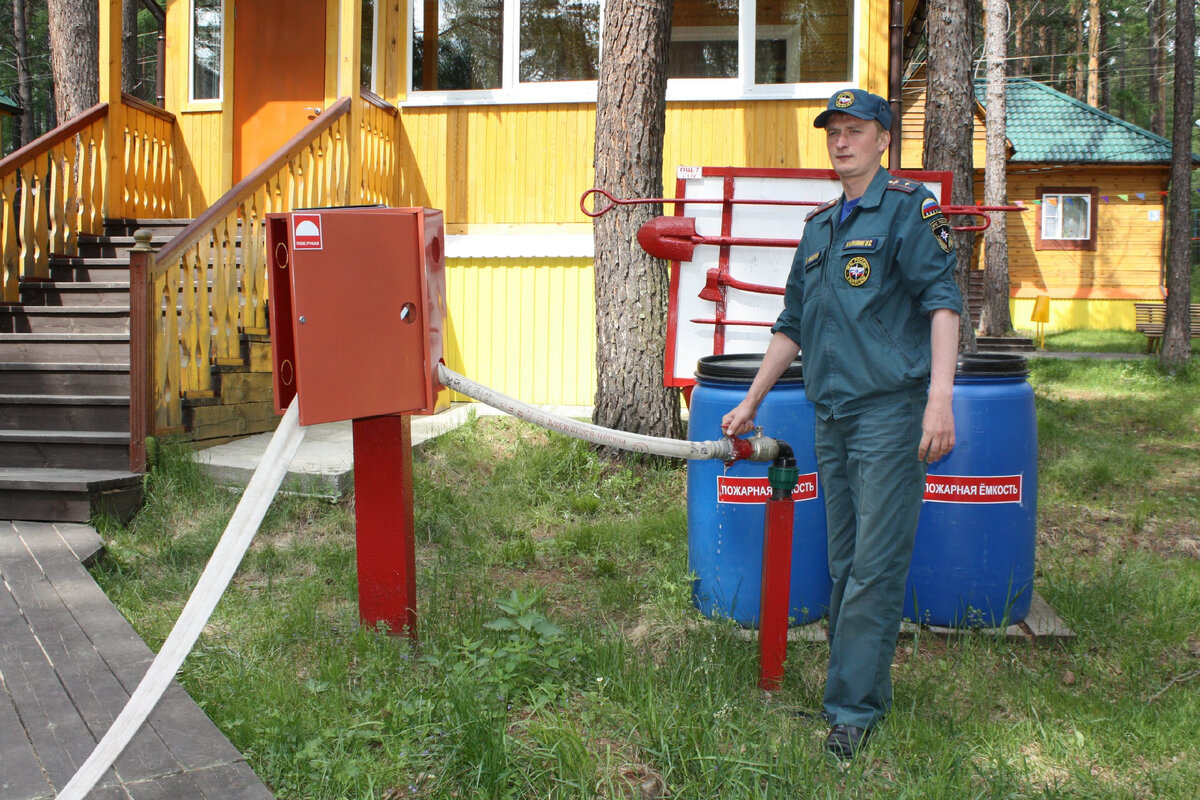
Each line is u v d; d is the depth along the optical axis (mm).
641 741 2820
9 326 7043
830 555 3055
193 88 9234
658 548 4840
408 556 3527
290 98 9055
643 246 5438
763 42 8539
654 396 6391
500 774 2576
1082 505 6117
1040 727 2955
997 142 16875
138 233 5344
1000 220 17328
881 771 2695
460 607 3898
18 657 3258
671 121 8570
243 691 3090
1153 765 2787
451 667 3182
